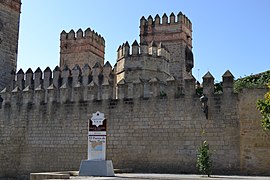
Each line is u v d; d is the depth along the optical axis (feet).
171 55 173.17
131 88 99.76
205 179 64.80
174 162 89.30
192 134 88.74
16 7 143.95
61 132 104.58
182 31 174.91
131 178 65.10
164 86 101.24
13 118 112.88
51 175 73.97
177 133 90.43
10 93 115.44
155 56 118.93
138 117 95.50
